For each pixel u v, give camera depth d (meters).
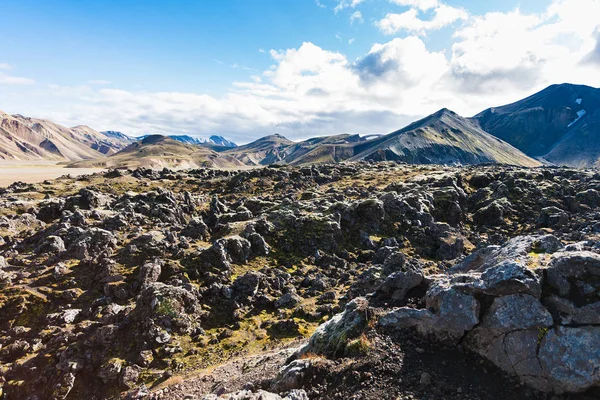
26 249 76.38
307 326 53.59
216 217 99.38
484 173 163.75
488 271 20.86
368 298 27.77
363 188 156.38
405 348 21.14
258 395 18.66
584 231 87.00
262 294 63.34
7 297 57.09
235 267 71.88
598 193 123.75
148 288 55.25
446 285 22.33
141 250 71.00
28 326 52.56
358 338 22.95
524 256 21.95
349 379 19.95
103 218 92.44
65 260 68.88
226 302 59.69
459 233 102.25
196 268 66.69
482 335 19.56
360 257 87.06
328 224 91.75
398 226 100.31
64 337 47.97
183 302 54.72
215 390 31.34
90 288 60.84
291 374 21.36
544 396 16.77
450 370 19.17
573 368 16.33
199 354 46.41
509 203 125.81
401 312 23.03
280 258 80.75
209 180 198.50
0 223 88.62
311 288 68.12
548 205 123.94
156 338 47.50
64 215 91.44
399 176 187.38
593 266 18.36
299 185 182.38
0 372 43.34
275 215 98.25
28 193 136.00
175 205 109.81
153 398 35.53
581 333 16.88
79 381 42.03
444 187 133.50
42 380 42.19
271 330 53.28
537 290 18.62
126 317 50.94
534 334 17.89
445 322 20.91
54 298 57.81
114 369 42.09
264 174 197.12
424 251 90.19
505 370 18.28
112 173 197.75
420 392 18.12
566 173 162.75
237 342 49.47
